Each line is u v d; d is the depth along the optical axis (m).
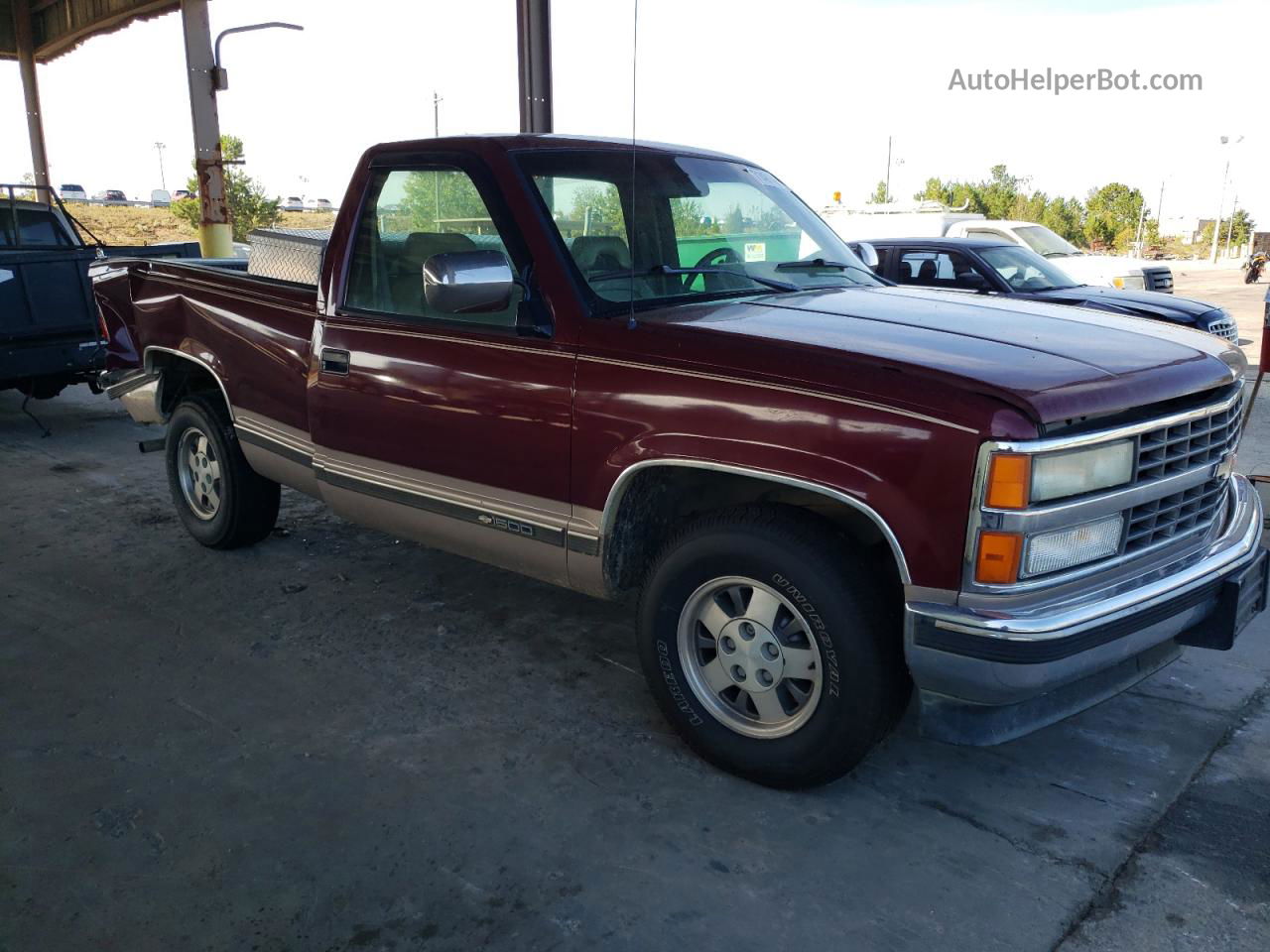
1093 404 2.53
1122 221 67.19
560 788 3.04
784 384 2.71
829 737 2.83
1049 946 2.38
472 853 2.73
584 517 3.20
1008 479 2.42
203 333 4.71
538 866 2.68
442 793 3.01
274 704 3.56
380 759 3.21
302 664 3.88
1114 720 3.46
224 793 3.01
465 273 3.04
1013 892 2.57
